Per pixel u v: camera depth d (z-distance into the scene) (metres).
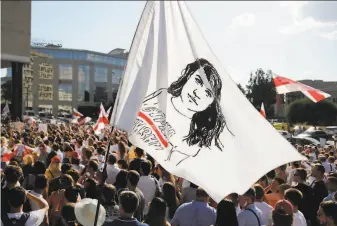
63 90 89.81
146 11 3.38
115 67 93.62
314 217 5.93
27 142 13.20
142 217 5.66
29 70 86.69
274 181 6.12
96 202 4.18
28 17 40.25
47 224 4.61
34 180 5.87
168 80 3.51
